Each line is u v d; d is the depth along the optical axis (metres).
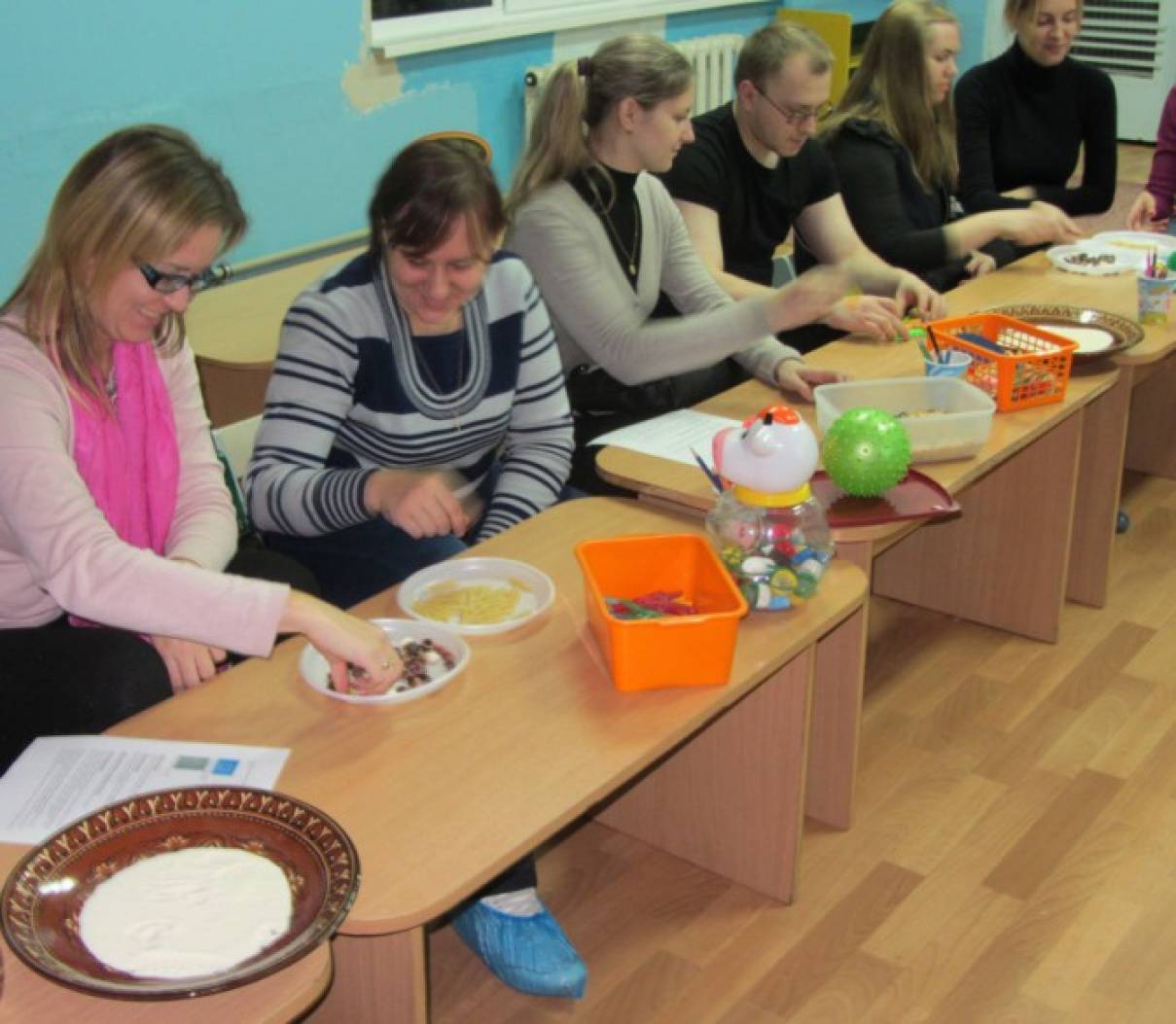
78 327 1.62
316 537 2.13
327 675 1.52
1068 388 2.41
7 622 1.75
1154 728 2.53
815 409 2.31
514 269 2.15
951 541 2.88
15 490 1.55
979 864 2.17
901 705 2.62
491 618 1.63
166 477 1.83
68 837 1.18
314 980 1.07
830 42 5.06
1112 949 1.98
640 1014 1.88
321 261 3.43
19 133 3.05
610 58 2.45
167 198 1.49
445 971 1.97
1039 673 2.72
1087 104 3.81
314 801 1.30
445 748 1.38
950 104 3.47
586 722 1.43
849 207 3.32
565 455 2.24
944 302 2.81
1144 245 3.24
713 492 1.94
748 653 1.56
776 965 1.97
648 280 2.63
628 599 1.64
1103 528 2.89
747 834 2.09
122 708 1.63
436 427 2.11
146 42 3.24
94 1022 1.02
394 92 3.92
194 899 1.14
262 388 2.79
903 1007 1.88
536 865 2.18
